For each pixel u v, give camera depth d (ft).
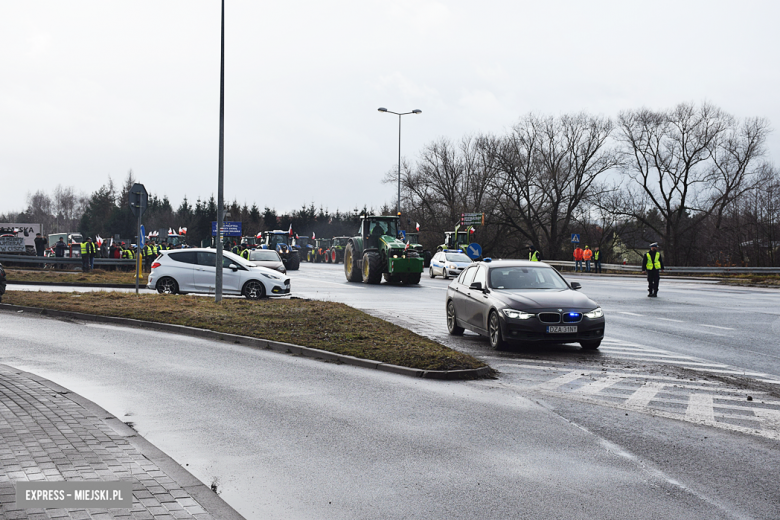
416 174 240.94
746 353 39.22
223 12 61.67
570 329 37.96
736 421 23.09
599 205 202.90
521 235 222.48
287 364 34.63
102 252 152.87
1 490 14.83
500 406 25.25
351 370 32.99
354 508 14.98
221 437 20.75
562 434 21.26
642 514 14.60
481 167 234.99
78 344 40.45
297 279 117.19
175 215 414.82
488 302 40.65
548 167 210.18
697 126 188.03
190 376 30.94
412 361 33.04
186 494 14.96
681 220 195.93
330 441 20.36
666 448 19.72
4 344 39.83
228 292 72.79
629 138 196.24
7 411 22.17
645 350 40.16
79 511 13.70
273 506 15.11
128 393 27.04
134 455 17.72
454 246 169.78
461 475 17.24
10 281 91.50
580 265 159.12
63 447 18.22
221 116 62.13
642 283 115.85
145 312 53.98
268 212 413.18
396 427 22.07
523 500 15.43
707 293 90.12
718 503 15.26
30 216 543.80
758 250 176.14
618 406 25.34
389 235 107.86
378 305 68.03
